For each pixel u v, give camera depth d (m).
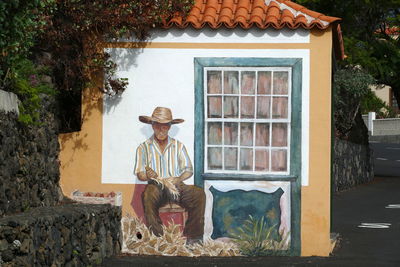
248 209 11.48
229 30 11.48
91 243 10.06
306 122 11.41
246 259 11.13
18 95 9.85
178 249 11.55
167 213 11.59
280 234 11.42
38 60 11.47
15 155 9.24
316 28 11.32
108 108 11.68
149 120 11.61
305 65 11.40
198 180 11.55
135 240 11.62
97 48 11.47
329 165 11.36
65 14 11.23
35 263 8.01
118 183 11.66
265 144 11.50
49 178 10.91
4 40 9.12
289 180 11.43
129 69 11.61
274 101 11.48
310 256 11.35
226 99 11.54
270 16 11.47
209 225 11.53
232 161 11.55
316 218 11.38
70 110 12.23
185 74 11.56
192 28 11.48
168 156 11.61
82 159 11.70
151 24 11.37
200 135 11.56
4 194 8.72
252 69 11.48
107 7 11.24
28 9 9.30
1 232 7.48
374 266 10.49
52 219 8.62
